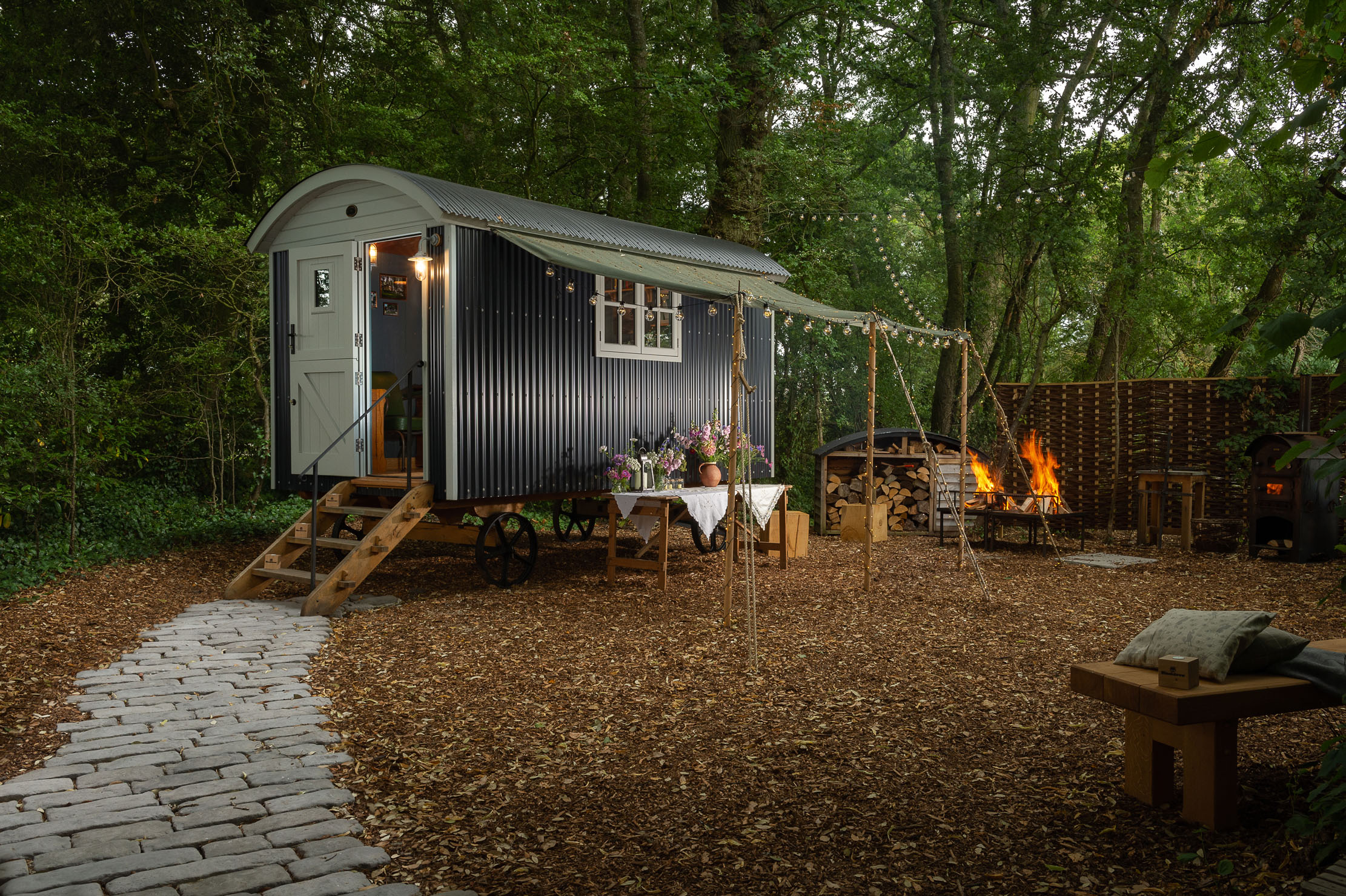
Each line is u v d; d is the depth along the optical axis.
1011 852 3.23
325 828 3.49
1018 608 7.40
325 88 14.02
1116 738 4.33
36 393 8.45
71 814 3.58
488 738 4.50
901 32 16.66
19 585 7.40
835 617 7.11
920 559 10.20
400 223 8.12
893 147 18.59
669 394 9.90
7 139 10.98
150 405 11.41
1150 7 13.48
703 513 8.61
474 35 14.59
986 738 4.40
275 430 9.20
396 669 5.72
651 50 15.96
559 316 8.72
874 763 4.11
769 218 15.95
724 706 4.95
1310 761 3.93
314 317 8.78
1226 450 11.91
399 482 8.12
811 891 3.01
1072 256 13.93
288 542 8.10
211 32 12.24
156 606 7.29
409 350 10.37
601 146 15.80
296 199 8.70
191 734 4.51
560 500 9.95
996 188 15.26
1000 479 12.86
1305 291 11.82
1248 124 1.91
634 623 6.96
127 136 12.26
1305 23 2.01
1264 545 10.05
